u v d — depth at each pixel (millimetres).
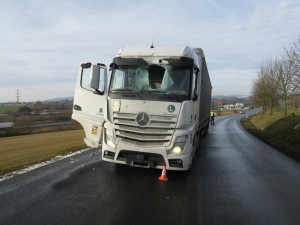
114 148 5156
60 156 7398
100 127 5570
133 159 5043
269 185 5051
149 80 5242
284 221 3385
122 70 5473
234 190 4672
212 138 13773
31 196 3996
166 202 3947
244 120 39906
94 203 3799
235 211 3686
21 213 3361
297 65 14891
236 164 6980
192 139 5414
